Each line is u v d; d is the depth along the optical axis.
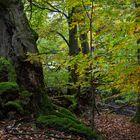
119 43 10.24
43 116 11.24
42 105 12.20
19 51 12.41
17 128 9.97
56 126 10.80
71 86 16.83
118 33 9.99
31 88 12.21
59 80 18.75
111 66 10.97
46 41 26.00
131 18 9.51
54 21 19.23
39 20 20.88
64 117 12.05
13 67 12.20
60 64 10.93
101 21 10.39
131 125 16.98
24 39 12.62
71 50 19.61
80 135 10.86
